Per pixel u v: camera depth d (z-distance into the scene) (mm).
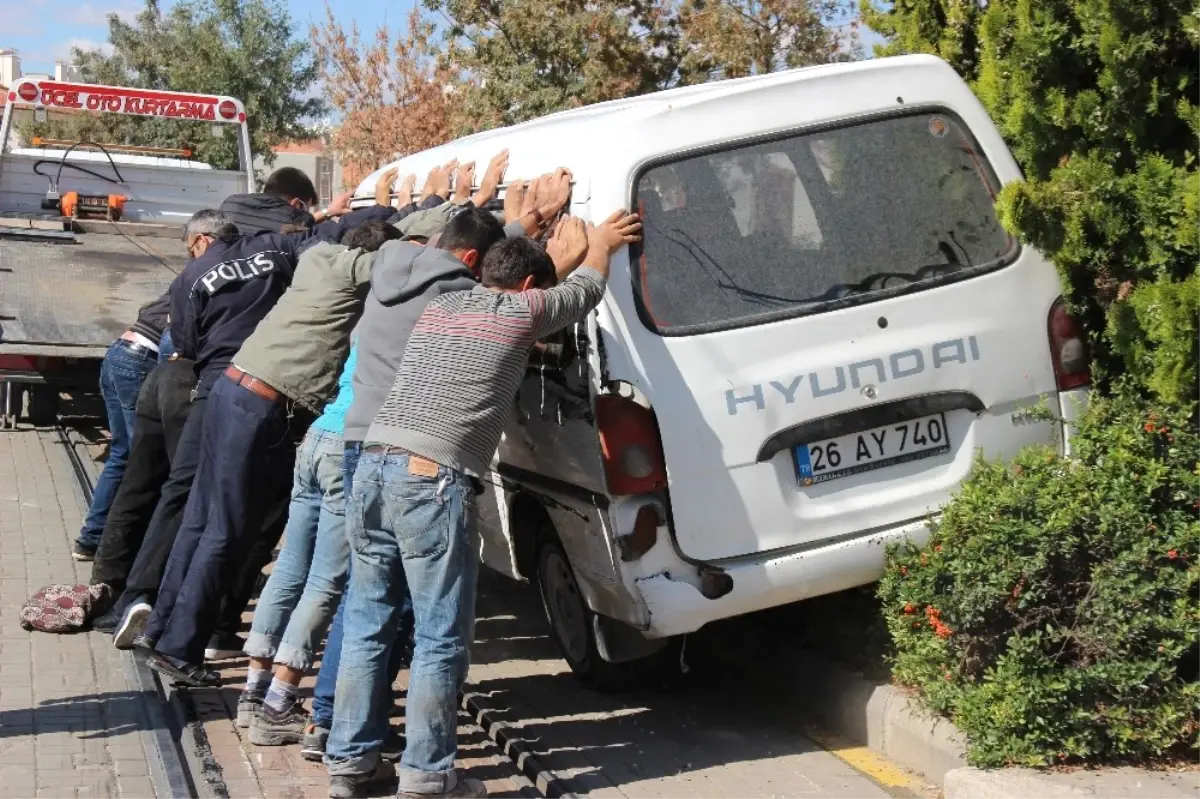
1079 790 4379
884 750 5316
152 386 7152
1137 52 4965
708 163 5211
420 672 4629
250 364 5918
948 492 5281
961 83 5551
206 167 15273
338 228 6621
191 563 6035
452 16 21719
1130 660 4664
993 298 5355
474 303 4684
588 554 5359
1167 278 5023
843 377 5168
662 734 5633
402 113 28812
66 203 14383
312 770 5234
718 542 5090
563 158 5473
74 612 6922
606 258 4895
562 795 4863
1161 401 5086
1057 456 5172
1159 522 4824
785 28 21297
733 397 5082
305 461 5496
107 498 8117
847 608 5859
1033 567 4668
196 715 5828
